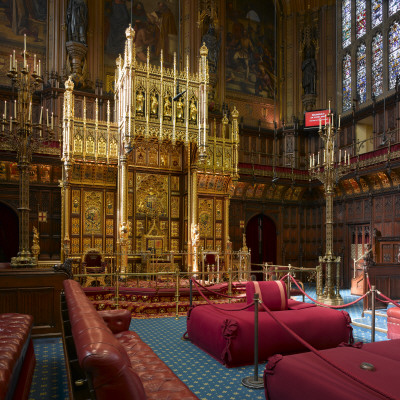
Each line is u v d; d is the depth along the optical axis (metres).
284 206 23.02
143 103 13.10
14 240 16.50
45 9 19.97
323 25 25.62
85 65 20.14
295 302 7.82
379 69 21.36
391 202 17.83
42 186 16.31
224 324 6.31
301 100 25.95
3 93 18.28
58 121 18.72
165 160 15.96
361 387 3.67
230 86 25.02
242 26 25.83
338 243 21.14
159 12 22.92
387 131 20.03
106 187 14.95
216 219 16.72
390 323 8.09
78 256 13.86
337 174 12.60
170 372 4.16
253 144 24.78
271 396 4.55
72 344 4.23
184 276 14.80
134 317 10.28
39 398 4.98
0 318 5.57
